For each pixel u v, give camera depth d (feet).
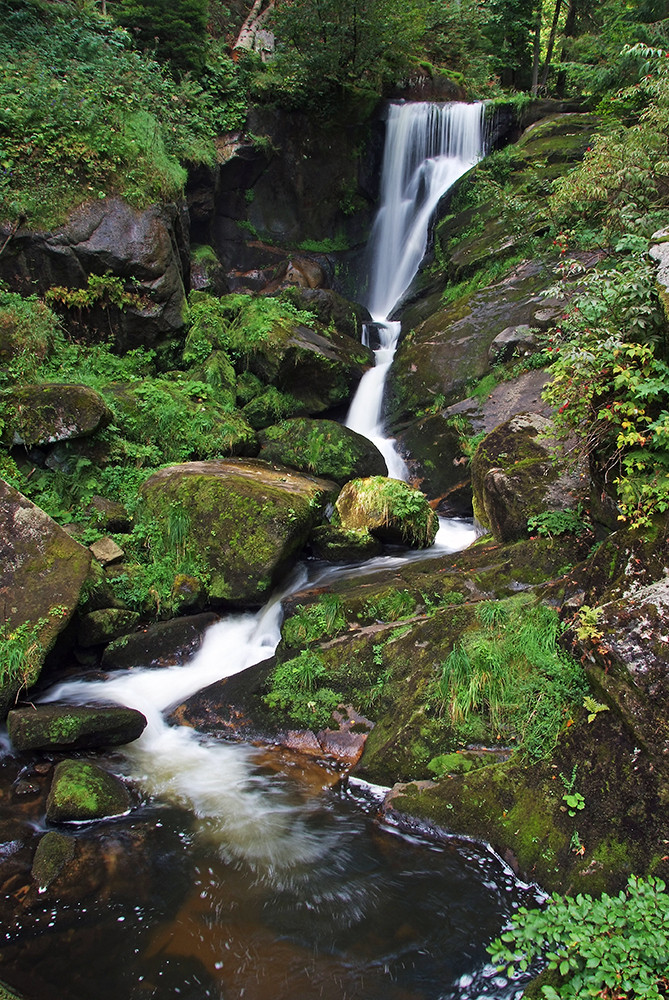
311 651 19.63
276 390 36.73
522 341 33.71
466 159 54.03
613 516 18.35
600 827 12.95
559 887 12.61
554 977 10.59
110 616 22.08
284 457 32.60
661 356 16.39
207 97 48.93
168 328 35.86
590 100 51.75
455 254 43.50
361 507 27.55
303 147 53.67
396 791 15.26
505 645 16.79
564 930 10.91
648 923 10.34
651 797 12.68
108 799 15.26
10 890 12.96
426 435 33.76
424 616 19.74
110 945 11.74
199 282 43.32
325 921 12.28
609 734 13.85
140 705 19.58
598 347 16.51
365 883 13.19
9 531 20.04
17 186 32.78
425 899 12.80
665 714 13.03
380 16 51.26
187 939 11.89
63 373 30.71
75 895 12.85
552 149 45.91
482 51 71.56
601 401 17.69
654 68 31.30
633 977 9.84
